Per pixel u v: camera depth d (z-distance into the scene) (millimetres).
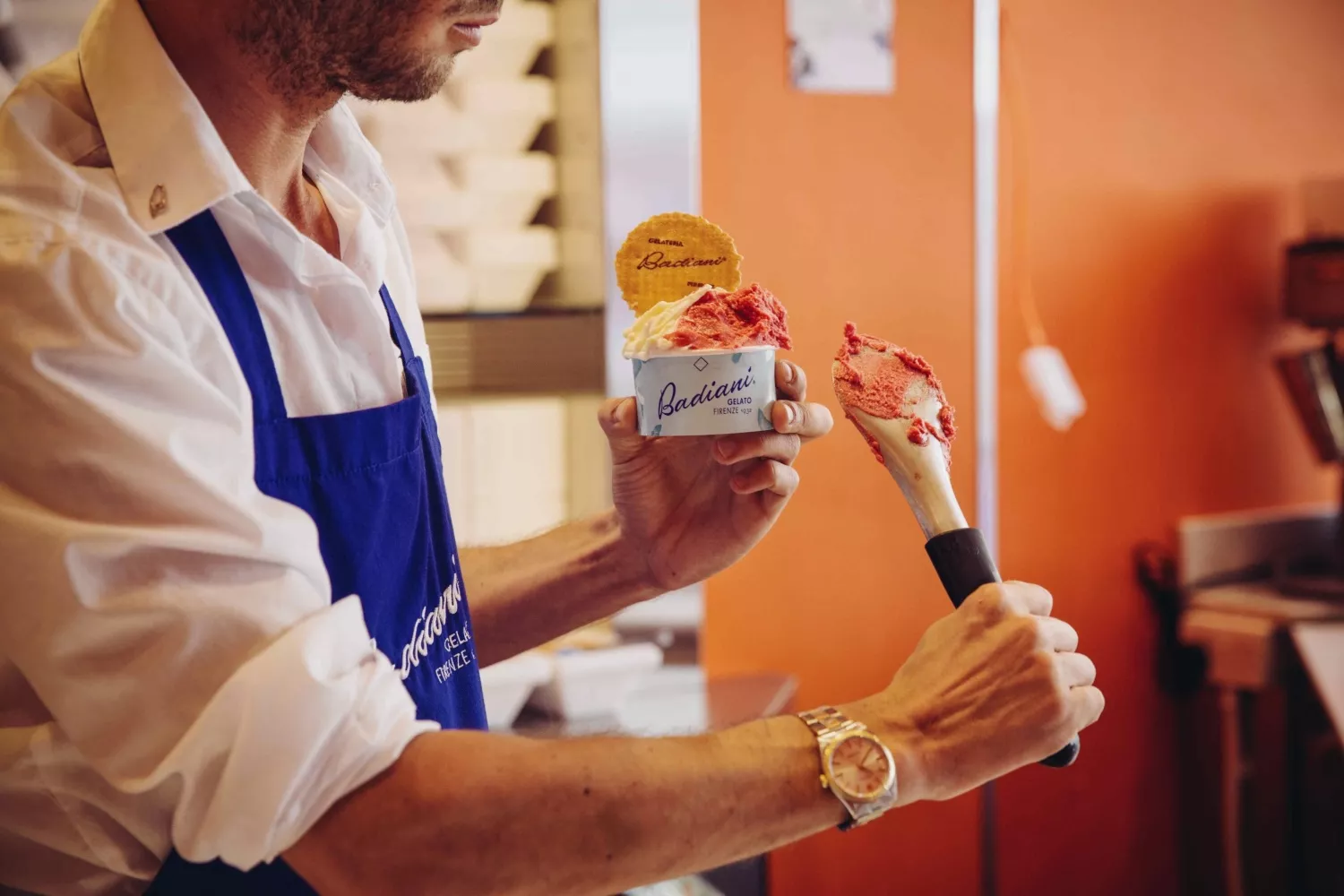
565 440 2408
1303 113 3336
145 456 840
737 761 896
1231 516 3324
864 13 2725
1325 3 3336
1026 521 3033
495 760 873
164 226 942
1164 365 3193
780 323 1119
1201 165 3199
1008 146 2951
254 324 1001
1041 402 2947
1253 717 3035
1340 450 3129
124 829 953
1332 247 3041
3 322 847
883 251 2803
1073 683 910
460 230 2275
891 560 2855
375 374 1111
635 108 2324
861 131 2756
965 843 3010
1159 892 3258
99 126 973
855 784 888
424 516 1154
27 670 855
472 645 1240
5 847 987
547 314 2312
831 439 2777
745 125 2643
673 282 1202
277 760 822
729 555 1254
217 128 1030
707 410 1094
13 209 883
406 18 980
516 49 2305
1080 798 3146
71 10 1931
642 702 2389
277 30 983
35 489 848
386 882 845
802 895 2838
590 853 860
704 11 2582
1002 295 2969
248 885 938
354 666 877
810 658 2799
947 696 922
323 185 1219
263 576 860
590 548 1308
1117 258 3111
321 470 1037
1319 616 2918
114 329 848
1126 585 3176
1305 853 2969
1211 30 3176
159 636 840
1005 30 2924
